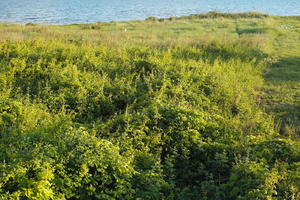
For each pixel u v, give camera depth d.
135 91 10.45
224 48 16.69
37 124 7.96
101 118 9.08
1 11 54.66
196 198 6.53
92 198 5.95
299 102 11.45
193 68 12.91
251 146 7.90
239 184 6.43
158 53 14.48
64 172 5.95
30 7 61.66
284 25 27.20
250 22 28.89
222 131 8.65
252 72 14.09
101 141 6.88
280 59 16.56
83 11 57.69
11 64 11.63
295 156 7.42
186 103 9.93
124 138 7.50
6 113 7.96
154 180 6.38
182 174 7.36
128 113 8.95
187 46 16.91
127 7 65.38
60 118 8.30
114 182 6.22
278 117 10.43
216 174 7.32
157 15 54.53
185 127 8.28
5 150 6.37
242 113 10.27
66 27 26.86
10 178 5.50
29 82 10.54
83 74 11.21
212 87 11.32
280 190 6.14
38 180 5.39
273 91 12.48
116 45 15.63
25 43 14.04
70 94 9.80
